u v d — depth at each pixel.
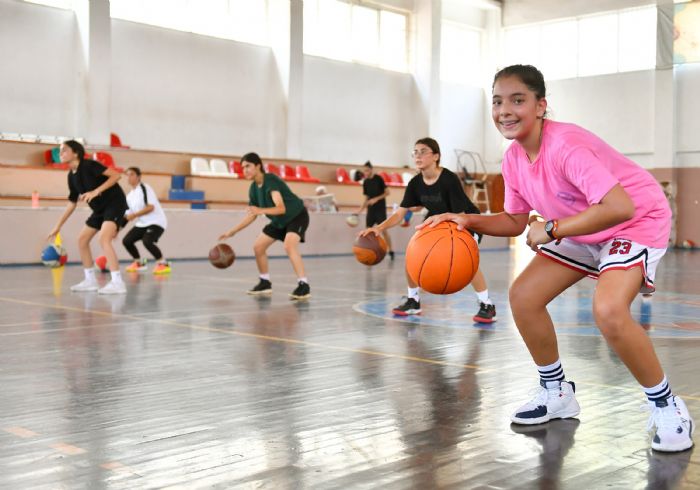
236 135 20.50
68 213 8.39
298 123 21.28
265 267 8.52
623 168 2.82
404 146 24.62
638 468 2.57
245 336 5.53
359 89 23.23
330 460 2.65
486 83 26.53
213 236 15.25
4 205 15.06
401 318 6.62
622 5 23.73
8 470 2.53
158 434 2.98
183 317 6.54
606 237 2.86
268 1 21.19
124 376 4.10
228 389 3.80
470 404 3.49
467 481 2.44
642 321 6.52
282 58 20.98
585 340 5.43
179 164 18.64
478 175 26.41
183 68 19.42
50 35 17.27
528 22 25.59
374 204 15.74
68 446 2.81
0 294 8.27
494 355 4.80
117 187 8.46
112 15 18.38
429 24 24.14
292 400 3.57
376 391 3.76
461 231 3.33
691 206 23.06
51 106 17.33
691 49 22.66
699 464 2.62
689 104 23.02
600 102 24.30
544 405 3.17
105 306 7.27
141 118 18.78
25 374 4.14
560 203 2.92
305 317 6.62
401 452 2.75
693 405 3.47
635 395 3.68
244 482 2.42
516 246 22.52
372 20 23.66
